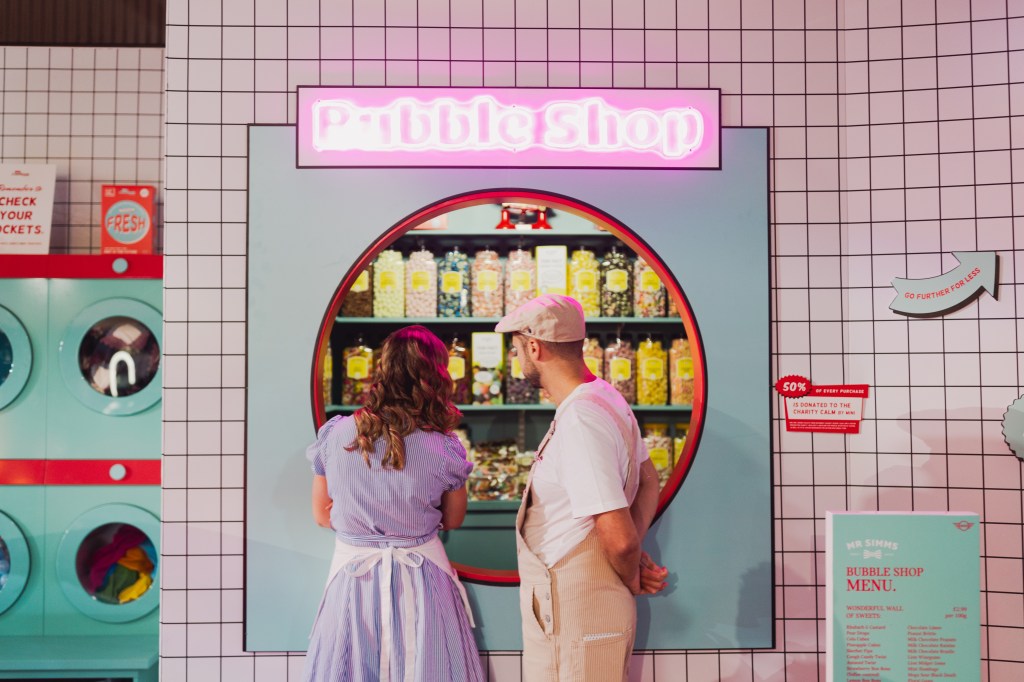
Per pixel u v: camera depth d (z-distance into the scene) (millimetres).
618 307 3670
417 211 2828
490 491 3688
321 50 2844
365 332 3816
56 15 3918
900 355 2809
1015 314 2740
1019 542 2725
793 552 2824
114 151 3922
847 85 2879
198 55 2826
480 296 3660
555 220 3742
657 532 2809
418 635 2352
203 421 2773
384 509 2402
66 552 3252
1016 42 2766
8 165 3635
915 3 2836
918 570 2361
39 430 3297
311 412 2779
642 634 2795
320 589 2754
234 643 2744
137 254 3332
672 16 2889
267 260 2801
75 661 2959
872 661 2354
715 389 2838
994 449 2744
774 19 2896
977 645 2348
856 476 2824
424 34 2857
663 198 2857
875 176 2848
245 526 2758
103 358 3369
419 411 2443
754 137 2871
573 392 2312
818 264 2857
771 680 2811
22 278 3301
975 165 2777
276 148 2816
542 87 2857
